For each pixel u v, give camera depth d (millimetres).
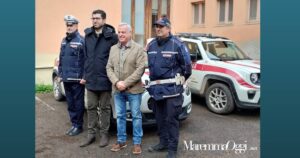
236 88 6250
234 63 6656
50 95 8047
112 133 5438
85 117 6211
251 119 6312
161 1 10547
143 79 5160
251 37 9711
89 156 4566
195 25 11250
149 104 5156
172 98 4305
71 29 5160
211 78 6691
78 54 5133
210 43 7242
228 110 6457
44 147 4852
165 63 4281
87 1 8914
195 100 7844
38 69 8461
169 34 4352
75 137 5254
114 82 4488
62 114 6449
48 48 8531
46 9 8430
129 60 4469
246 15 9898
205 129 5699
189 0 11047
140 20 10195
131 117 5113
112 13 9336
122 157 4531
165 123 4594
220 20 10727
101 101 4844
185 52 4301
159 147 4699
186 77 4414
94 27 4797
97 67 4719
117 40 4809
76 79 5156
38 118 6172
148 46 4480
